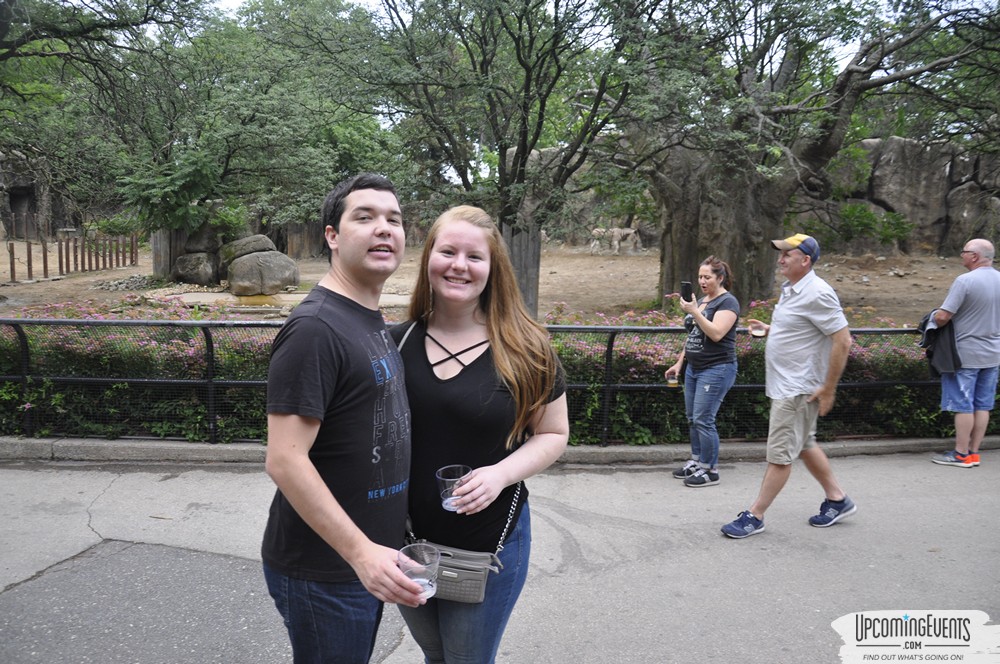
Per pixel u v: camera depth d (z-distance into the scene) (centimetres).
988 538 446
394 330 234
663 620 352
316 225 3381
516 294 227
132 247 2822
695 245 1689
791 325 425
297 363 179
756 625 348
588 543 438
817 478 460
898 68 1517
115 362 584
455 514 220
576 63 1319
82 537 431
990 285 558
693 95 1181
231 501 491
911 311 1631
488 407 216
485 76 1269
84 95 1593
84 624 338
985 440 634
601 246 2972
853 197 2530
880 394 637
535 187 1402
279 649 322
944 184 2509
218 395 581
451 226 217
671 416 614
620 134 1488
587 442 606
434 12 1226
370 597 201
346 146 2631
